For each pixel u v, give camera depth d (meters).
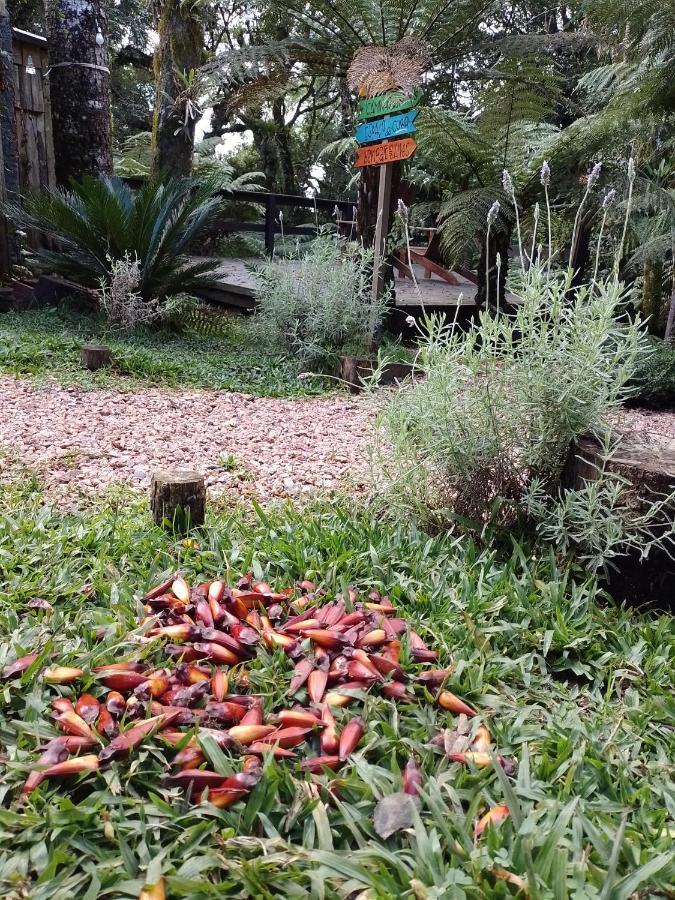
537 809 1.38
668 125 7.29
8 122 7.25
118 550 2.39
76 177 7.46
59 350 5.59
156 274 6.75
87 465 3.43
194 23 7.94
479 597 2.19
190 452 3.74
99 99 7.41
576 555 2.50
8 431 3.84
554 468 2.62
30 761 1.42
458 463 2.61
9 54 7.16
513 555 2.47
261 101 7.33
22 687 1.62
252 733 1.49
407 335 7.56
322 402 5.12
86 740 1.45
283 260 6.54
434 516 2.74
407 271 10.09
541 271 2.62
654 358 5.94
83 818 1.29
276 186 16.27
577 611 2.23
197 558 2.36
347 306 5.97
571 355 2.48
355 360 5.56
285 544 2.44
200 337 6.82
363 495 3.21
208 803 1.33
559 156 7.16
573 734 1.65
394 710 1.62
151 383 5.12
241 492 3.22
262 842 1.26
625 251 7.00
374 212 6.91
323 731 1.55
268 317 6.28
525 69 7.12
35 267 7.12
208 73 6.76
